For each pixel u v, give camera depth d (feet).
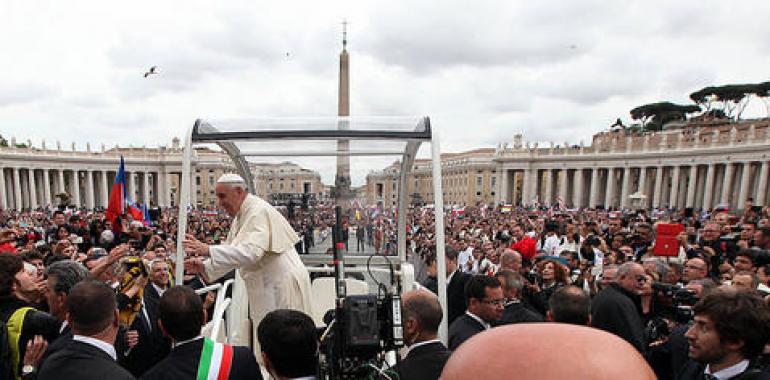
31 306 11.36
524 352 1.77
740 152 167.73
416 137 11.19
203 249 8.86
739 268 17.10
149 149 264.72
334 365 6.49
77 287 7.41
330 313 8.61
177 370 7.18
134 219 43.73
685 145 193.67
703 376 8.96
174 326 7.39
